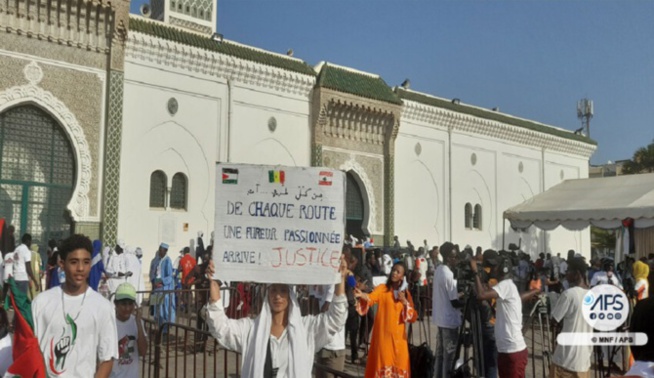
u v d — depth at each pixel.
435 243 25.75
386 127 24.20
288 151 21.17
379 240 23.70
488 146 28.44
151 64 17.83
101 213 16.44
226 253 3.68
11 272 11.72
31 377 3.44
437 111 25.88
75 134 16.09
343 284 3.72
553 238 31.19
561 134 32.00
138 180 17.41
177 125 18.36
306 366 3.65
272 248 3.68
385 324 6.68
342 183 3.73
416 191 25.25
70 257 3.73
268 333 3.66
